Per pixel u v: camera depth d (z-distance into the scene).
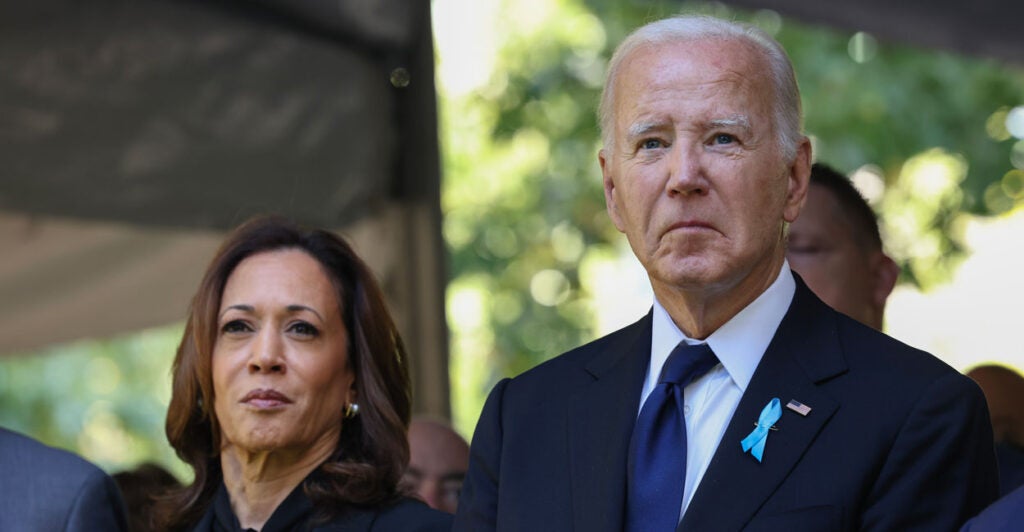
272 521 10.84
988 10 19.53
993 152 32.94
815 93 31.92
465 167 36.91
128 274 17.69
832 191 12.19
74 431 38.59
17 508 10.55
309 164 17.39
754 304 9.01
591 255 36.56
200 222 16.91
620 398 9.12
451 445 14.19
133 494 13.38
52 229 17.09
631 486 8.77
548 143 36.38
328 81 17.52
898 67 32.25
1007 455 12.76
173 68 16.62
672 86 8.86
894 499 8.30
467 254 36.66
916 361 8.70
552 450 9.15
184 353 11.40
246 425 10.88
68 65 16.00
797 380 8.77
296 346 11.05
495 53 36.53
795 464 8.48
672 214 8.75
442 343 17.72
